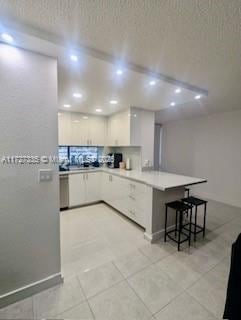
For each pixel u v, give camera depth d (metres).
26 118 1.42
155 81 2.02
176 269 1.85
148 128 3.60
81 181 3.70
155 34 1.30
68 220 3.07
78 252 2.14
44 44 1.32
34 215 1.50
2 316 1.34
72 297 1.50
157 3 1.03
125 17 1.14
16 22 1.17
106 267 1.87
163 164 5.76
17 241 1.45
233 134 3.88
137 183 2.73
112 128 3.97
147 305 1.43
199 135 4.60
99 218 3.16
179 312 1.38
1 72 1.31
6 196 1.39
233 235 2.58
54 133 1.54
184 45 1.43
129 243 2.35
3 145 1.35
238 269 1.04
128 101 2.88
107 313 1.36
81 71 1.77
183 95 2.54
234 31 1.25
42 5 1.04
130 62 1.71
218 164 4.19
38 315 1.34
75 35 1.32
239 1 1.00
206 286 1.63
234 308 1.04
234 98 2.91
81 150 4.25
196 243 2.36
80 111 3.71
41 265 1.56
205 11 1.08
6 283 1.43
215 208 3.71
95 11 1.09
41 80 1.46
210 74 1.97
